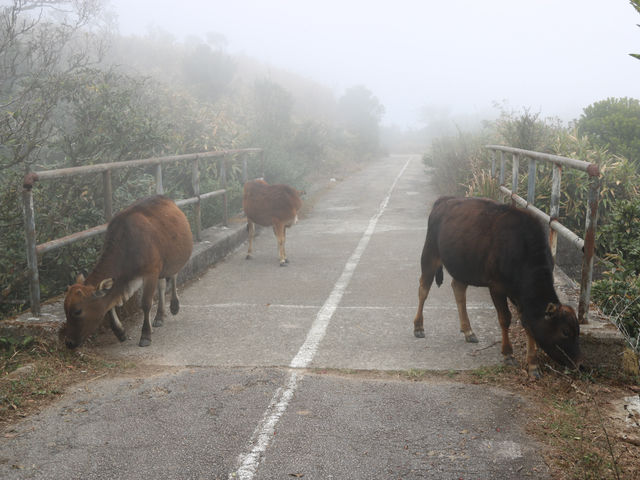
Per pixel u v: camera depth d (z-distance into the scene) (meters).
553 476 3.22
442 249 5.19
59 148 9.47
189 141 13.47
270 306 6.81
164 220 5.88
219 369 4.91
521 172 11.42
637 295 6.16
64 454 3.51
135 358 5.24
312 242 10.70
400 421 3.89
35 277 5.44
